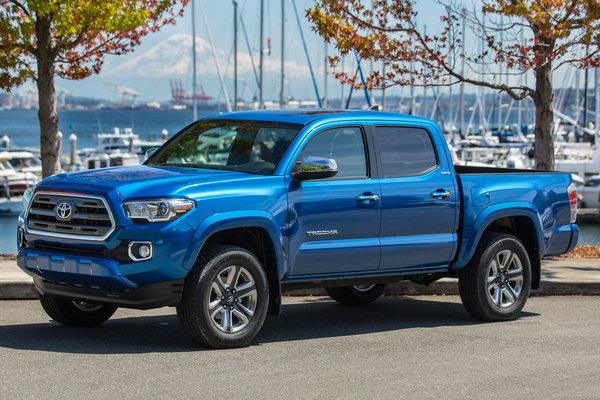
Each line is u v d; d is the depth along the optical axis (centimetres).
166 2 1529
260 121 877
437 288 1181
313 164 792
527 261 1001
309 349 797
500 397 643
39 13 1337
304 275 839
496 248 970
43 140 1473
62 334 837
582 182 4022
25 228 782
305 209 820
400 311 1050
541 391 662
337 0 1466
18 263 793
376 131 895
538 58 1431
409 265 914
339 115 876
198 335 759
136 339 818
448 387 668
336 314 1020
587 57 1485
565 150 4909
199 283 750
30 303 1032
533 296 1198
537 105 1548
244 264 778
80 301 796
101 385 641
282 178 809
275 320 969
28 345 777
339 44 1458
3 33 1366
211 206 752
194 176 778
